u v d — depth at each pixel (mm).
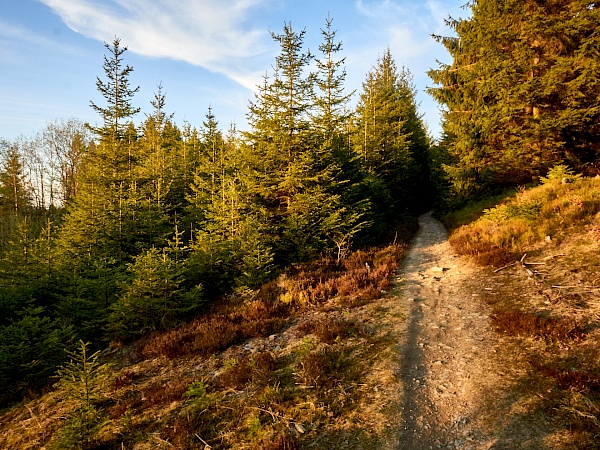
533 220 14016
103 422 6492
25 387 9547
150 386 8141
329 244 16422
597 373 5691
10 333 10266
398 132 29078
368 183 20109
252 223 15125
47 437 7129
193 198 23141
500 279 10891
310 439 5461
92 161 20344
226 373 7664
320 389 6656
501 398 5676
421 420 5551
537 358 6473
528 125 18219
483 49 18422
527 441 4707
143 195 21562
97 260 16031
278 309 11188
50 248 15242
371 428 5512
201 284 13414
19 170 47750
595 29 15711
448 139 28219
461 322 8680
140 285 11492
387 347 8000
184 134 38219
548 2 17234
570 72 16359
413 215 30656
